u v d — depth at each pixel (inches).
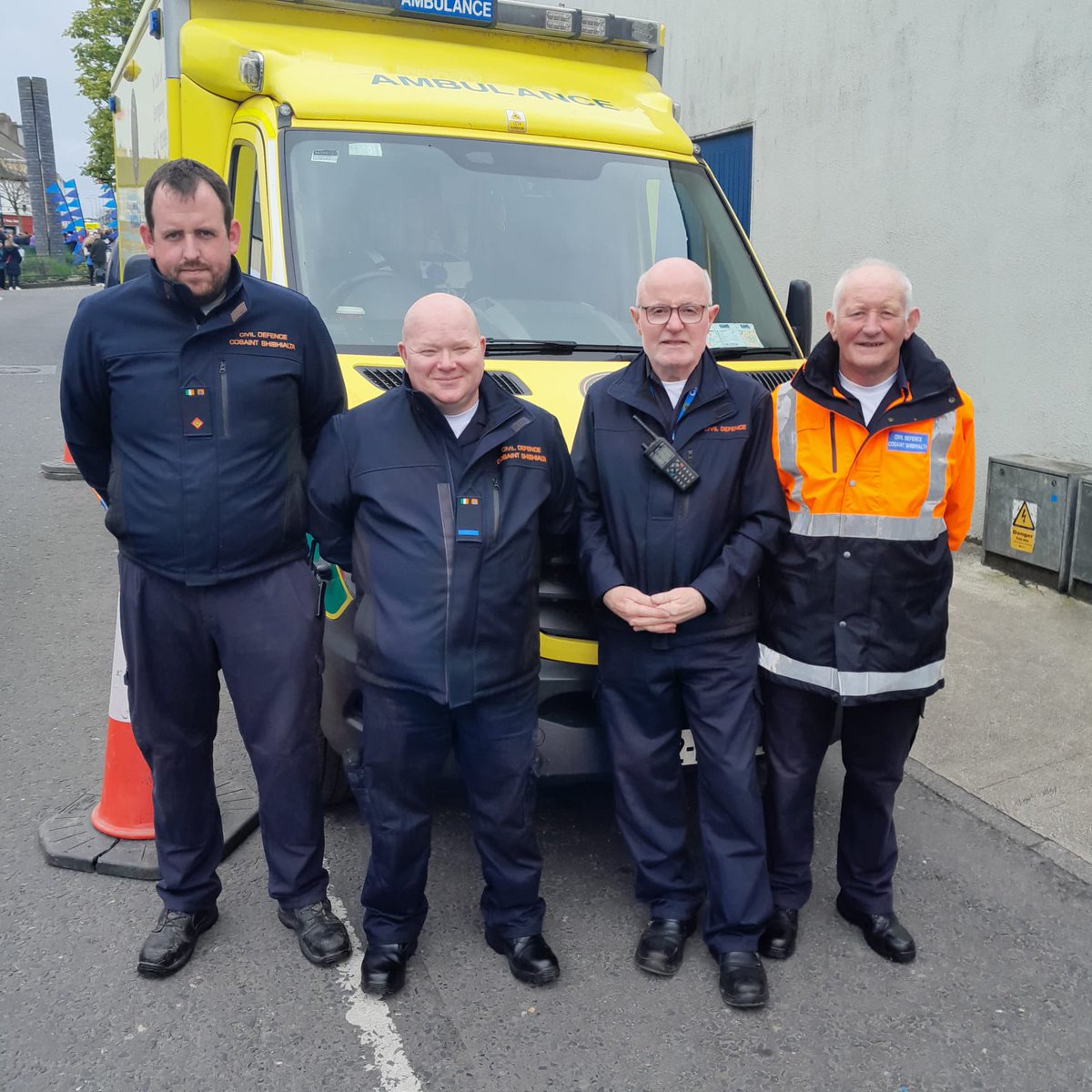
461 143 168.4
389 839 114.7
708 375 115.6
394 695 110.4
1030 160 239.8
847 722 121.0
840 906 130.7
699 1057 109.0
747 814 117.4
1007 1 239.9
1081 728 177.8
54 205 1795.0
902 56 269.1
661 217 175.8
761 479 115.3
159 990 118.1
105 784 146.1
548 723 126.3
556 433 115.7
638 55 204.7
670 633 115.9
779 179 318.0
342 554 117.8
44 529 295.6
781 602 117.6
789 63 308.8
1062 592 236.7
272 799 120.9
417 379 107.4
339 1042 110.8
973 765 167.2
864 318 106.3
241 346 111.5
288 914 126.0
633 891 137.1
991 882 138.9
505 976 121.2
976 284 256.7
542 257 167.0
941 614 116.3
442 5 184.4
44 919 130.0
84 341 111.2
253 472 113.0
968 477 116.1
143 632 116.0
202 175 106.1
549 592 125.0
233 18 177.5
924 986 119.6
